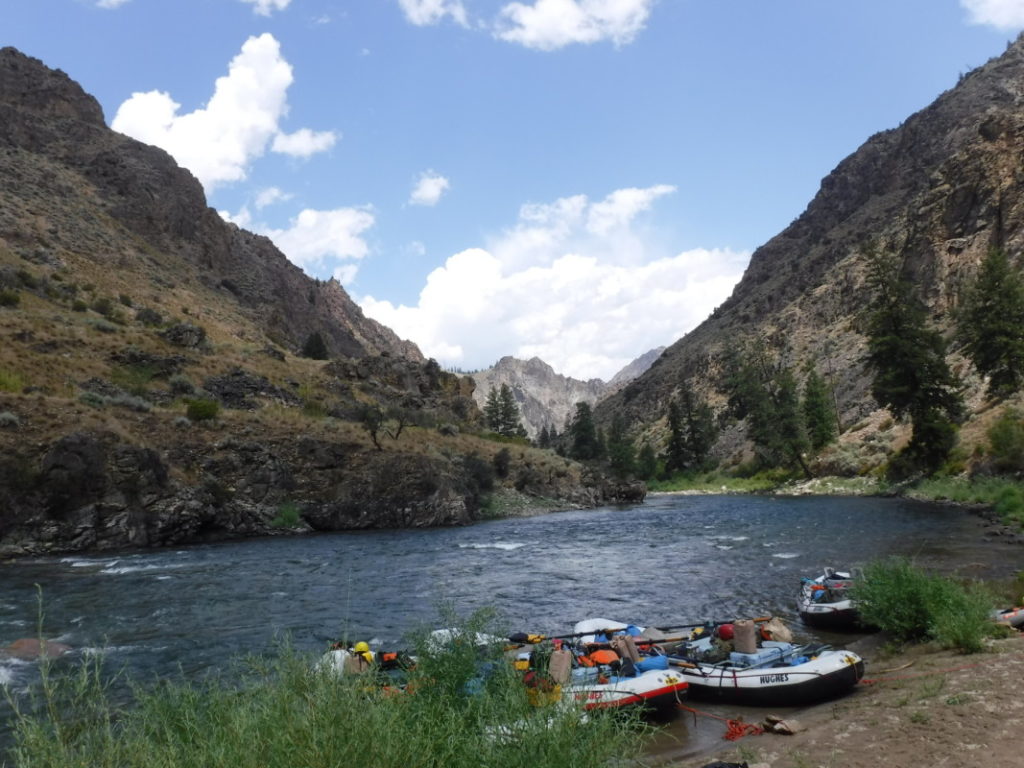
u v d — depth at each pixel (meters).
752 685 10.05
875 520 34.88
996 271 52.84
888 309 57.22
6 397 36.81
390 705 4.39
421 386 91.81
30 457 33.38
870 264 58.91
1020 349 50.12
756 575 21.30
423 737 4.19
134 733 4.74
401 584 22.20
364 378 81.19
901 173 192.62
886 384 55.31
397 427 63.72
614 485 76.00
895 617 12.70
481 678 6.20
